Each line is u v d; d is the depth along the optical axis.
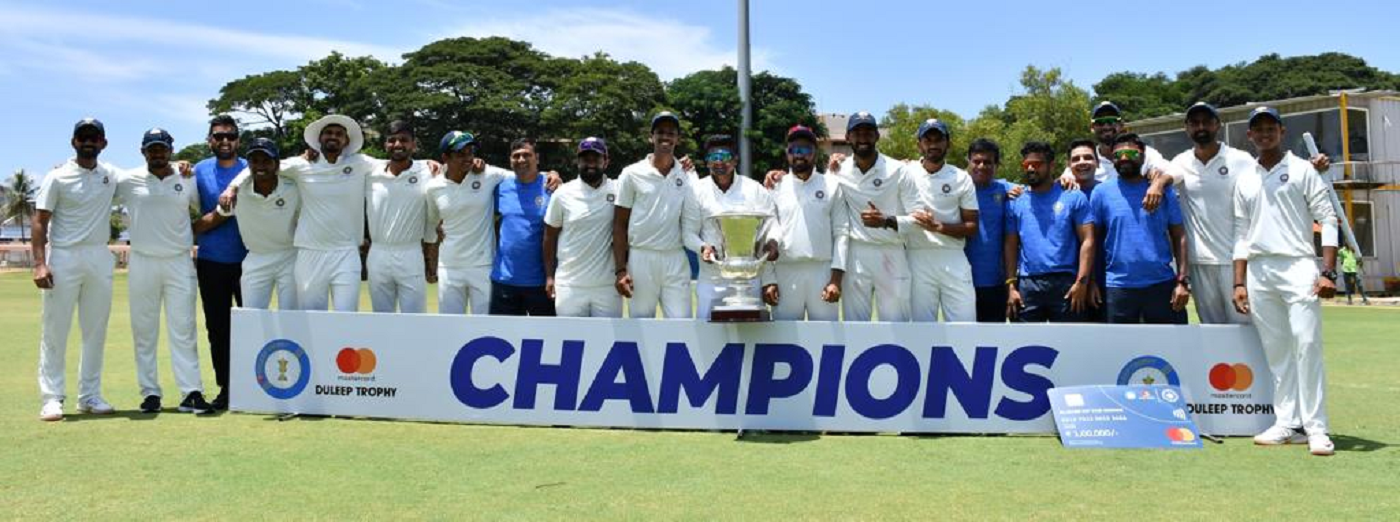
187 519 3.47
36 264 5.50
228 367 5.97
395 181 5.93
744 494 3.81
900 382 5.21
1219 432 5.11
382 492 3.85
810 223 5.40
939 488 3.92
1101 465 4.37
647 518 3.47
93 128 5.59
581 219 5.58
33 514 3.55
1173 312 5.30
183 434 5.08
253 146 5.58
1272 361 4.90
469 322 5.47
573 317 5.41
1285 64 50.94
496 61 35.84
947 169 5.49
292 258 6.00
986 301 5.76
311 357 5.64
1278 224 4.73
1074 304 5.38
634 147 34.69
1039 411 5.16
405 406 5.54
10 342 10.09
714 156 5.38
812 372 5.25
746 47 19.61
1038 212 5.59
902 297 5.52
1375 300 19.48
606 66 35.53
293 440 4.93
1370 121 22.20
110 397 6.42
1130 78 55.84
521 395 5.43
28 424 5.37
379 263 5.95
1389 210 22.42
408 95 33.72
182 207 5.81
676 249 5.58
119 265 39.44
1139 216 5.23
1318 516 3.47
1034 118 31.05
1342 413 5.73
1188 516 3.48
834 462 4.45
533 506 3.63
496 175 6.05
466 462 4.41
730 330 5.28
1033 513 3.53
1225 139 23.83
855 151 5.46
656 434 5.18
